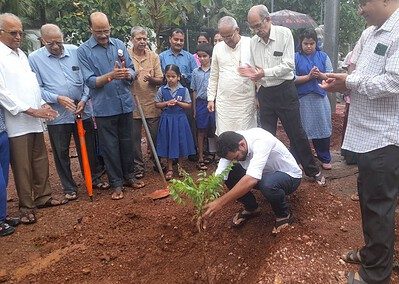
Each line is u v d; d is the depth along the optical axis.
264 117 4.49
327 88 2.75
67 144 4.70
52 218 4.34
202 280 3.34
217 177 2.95
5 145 3.99
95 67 4.47
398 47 2.43
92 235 3.93
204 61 5.40
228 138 3.17
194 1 7.04
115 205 4.49
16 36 3.99
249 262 3.40
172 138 5.16
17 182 4.21
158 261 3.57
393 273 3.15
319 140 5.04
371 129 2.63
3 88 3.90
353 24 11.61
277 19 9.84
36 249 3.80
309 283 2.92
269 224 3.76
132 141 4.90
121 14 8.23
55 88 4.50
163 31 8.54
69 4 9.30
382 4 2.47
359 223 3.73
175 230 3.93
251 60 4.41
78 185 5.30
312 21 10.12
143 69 5.33
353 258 3.12
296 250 3.25
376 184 2.63
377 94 2.49
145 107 5.39
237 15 12.90
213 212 3.02
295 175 3.54
